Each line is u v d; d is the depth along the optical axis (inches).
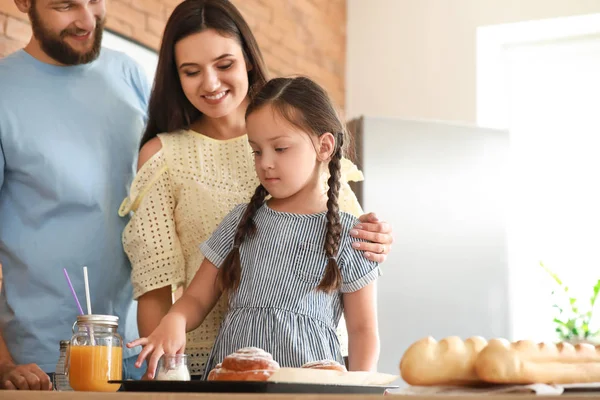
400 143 121.0
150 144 69.1
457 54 155.0
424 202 121.0
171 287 67.8
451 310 120.7
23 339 70.0
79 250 70.2
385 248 59.6
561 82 155.9
